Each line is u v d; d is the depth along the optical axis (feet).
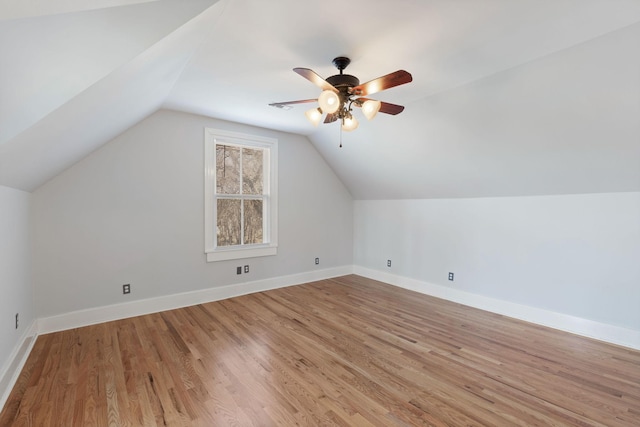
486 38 6.56
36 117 4.81
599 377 7.27
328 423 5.66
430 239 14.21
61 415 5.84
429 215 14.24
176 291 12.10
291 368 7.59
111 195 10.67
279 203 15.05
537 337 9.53
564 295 10.17
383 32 6.37
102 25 4.75
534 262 10.85
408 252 15.21
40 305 9.49
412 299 13.41
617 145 7.93
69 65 4.72
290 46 6.97
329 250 17.17
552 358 8.18
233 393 6.56
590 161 8.68
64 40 4.59
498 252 11.82
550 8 5.54
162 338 9.26
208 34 6.42
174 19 5.08
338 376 7.25
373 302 12.93
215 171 13.01
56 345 8.73
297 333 9.68
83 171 10.16
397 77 6.37
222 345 8.81
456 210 13.19
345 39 6.65
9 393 6.47
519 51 7.07
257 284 14.39
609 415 5.95
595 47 6.54
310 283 16.02
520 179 10.55
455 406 6.19
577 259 9.87
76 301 10.10
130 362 7.81
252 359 8.01
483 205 12.26
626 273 8.94
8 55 4.32
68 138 7.09
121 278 10.91
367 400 6.35
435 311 11.89
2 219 6.70
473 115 9.50
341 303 12.76
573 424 5.69
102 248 10.53
